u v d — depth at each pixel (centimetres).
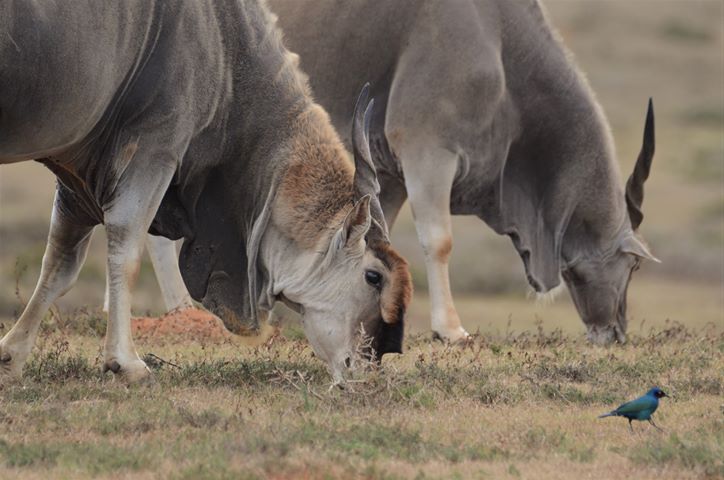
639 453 2169
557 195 3838
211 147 2773
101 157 2706
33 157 2670
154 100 2675
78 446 2114
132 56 2650
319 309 2659
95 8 2569
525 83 3734
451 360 3106
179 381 2705
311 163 2750
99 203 2741
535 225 3850
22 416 2308
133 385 2620
